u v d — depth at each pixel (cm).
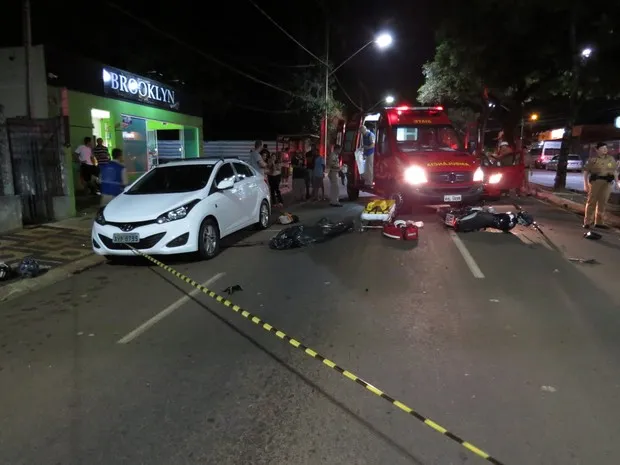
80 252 887
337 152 1524
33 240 981
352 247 918
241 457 312
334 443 324
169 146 2309
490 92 2736
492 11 1955
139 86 1770
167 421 354
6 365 451
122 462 311
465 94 2905
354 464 303
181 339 501
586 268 759
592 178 1081
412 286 671
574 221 1208
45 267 785
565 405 366
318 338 496
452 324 529
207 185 877
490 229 1076
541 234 1030
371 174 1425
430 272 741
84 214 1250
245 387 400
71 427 350
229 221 925
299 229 951
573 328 516
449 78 2677
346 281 698
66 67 1409
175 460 311
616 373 416
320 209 1477
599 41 1731
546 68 2214
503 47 2092
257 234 1073
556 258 823
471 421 346
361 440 327
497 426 340
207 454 316
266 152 1522
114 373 430
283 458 310
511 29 1912
